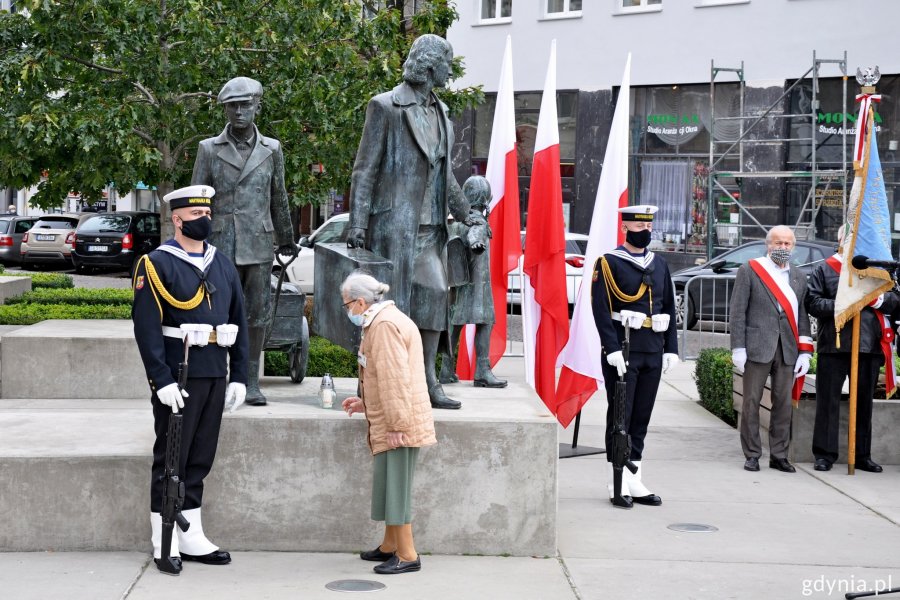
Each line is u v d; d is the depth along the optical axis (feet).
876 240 28.43
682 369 48.98
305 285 65.92
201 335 19.21
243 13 49.75
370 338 19.08
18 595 17.99
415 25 54.80
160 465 19.47
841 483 27.96
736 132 80.48
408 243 21.94
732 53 80.28
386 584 19.01
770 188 78.23
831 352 29.19
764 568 20.49
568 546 21.76
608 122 85.76
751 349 29.12
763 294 29.14
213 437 19.86
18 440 21.81
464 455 20.90
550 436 20.92
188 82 48.93
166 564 19.22
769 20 78.54
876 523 24.04
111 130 46.98
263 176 22.62
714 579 19.74
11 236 107.14
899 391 31.55
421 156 21.99
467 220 23.77
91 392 35.04
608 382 25.44
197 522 20.01
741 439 29.84
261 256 22.53
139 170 51.24
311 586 18.79
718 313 56.39
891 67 74.54
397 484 19.31
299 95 49.93
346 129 51.08
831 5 76.23
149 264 19.12
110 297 50.93
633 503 25.43
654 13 83.30
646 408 25.46
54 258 103.09
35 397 34.94
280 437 20.84
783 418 29.50
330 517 20.95
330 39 51.26
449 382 26.66
